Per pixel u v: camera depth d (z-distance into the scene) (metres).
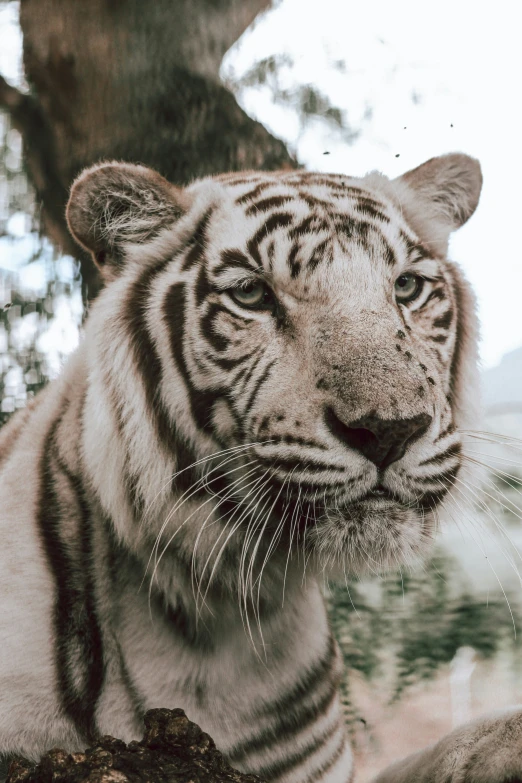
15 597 2.58
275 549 2.70
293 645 2.88
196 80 5.20
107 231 2.85
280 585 2.78
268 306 2.65
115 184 2.83
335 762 3.02
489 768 2.41
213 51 5.29
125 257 2.86
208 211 2.82
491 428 4.01
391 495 2.43
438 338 2.83
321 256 2.64
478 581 5.42
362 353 2.45
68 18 5.09
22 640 2.53
